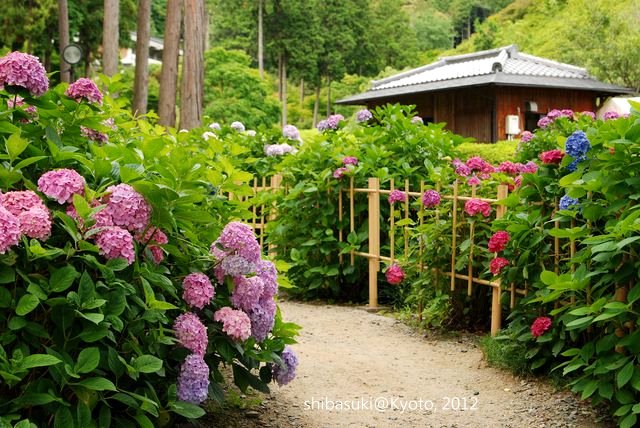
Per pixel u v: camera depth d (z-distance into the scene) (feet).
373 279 22.57
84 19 105.19
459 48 228.22
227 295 10.54
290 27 193.36
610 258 11.55
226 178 11.91
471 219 17.93
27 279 7.92
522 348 14.96
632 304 11.39
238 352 10.59
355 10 215.92
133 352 8.91
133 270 8.95
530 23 200.03
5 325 7.99
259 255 10.21
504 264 15.21
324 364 15.88
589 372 11.98
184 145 14.71
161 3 216.95
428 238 18.94
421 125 26.99
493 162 47.88
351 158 23.80
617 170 11.84
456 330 18.97
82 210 8.20
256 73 121.80
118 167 9.71
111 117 13.85
